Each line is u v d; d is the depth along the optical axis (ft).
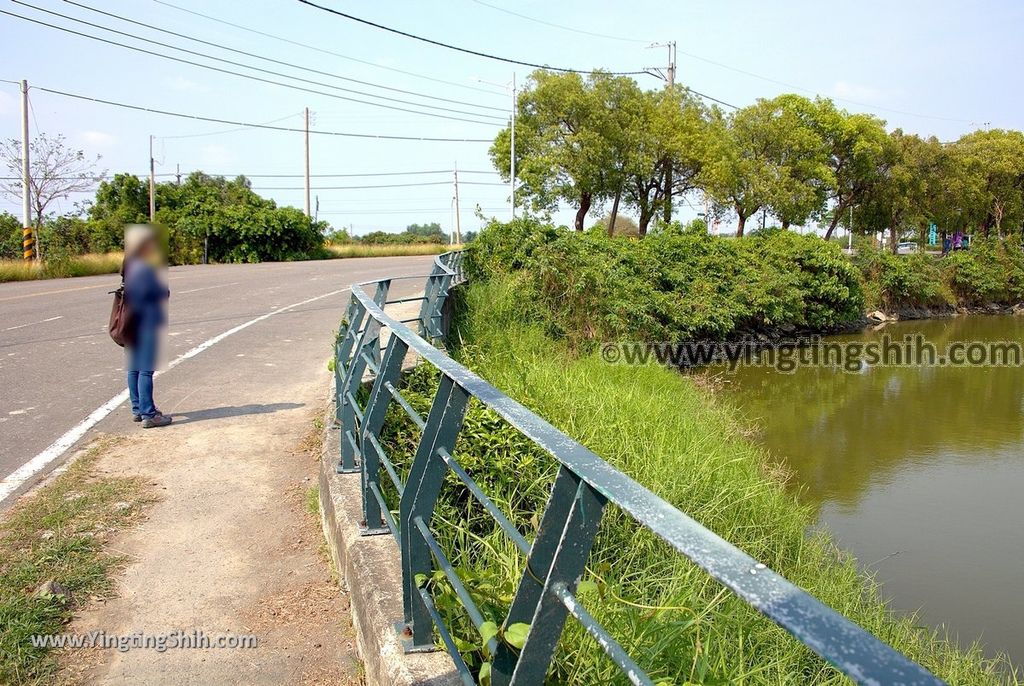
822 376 57.93
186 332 36.73
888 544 26.81
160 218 107.55
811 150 103.76
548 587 5.95
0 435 20.31
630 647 9.96
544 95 109.19
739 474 25.27
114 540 14.52
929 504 30.89
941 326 93.97
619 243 62.44
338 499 14.12
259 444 20.12
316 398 24.77
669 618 11.64
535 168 106.11
